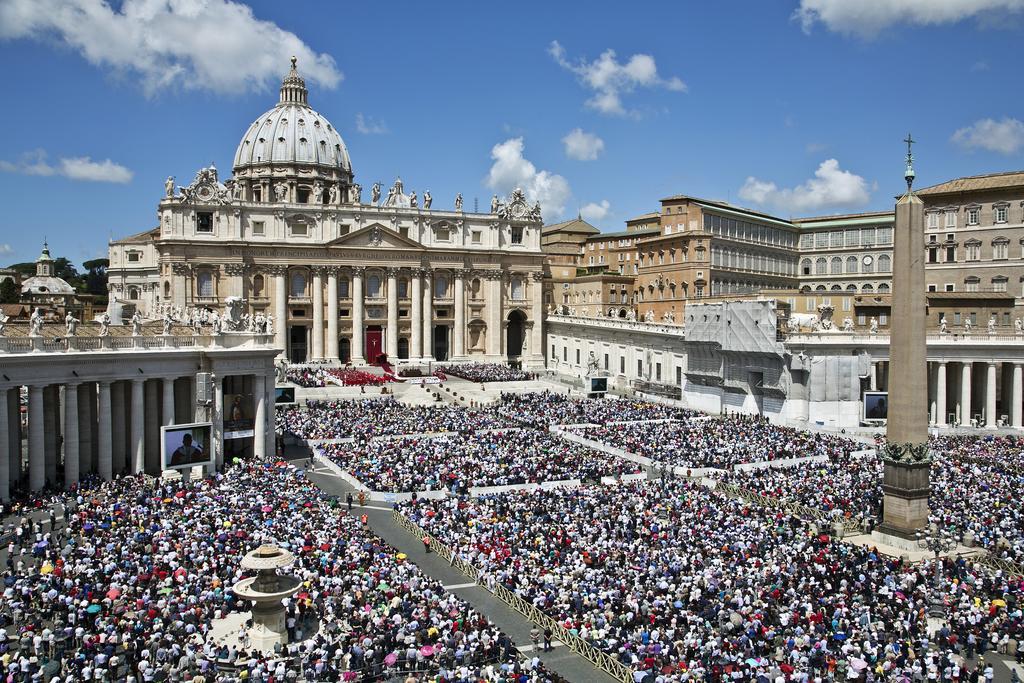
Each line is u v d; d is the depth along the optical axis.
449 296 143.38
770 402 88.44
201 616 32.84
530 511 48.69
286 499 50.59
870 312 101.50
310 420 81.31
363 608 33.88
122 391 60.44
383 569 38.56
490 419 83.31
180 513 45.97
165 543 39.91
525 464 61.47
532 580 37.75
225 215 127.25
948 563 39.78
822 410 84.62
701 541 42.28
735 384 92.44
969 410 87.88
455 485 56.12
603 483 57.47
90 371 56.34
